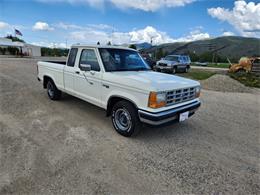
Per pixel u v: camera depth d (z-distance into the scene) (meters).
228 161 3.07
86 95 4.53
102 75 3.97
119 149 3.25
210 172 2.76
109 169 2.69
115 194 2.23
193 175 2.67
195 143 3.63
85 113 4.94
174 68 17.73
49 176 2.47
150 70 4.75
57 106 5.42
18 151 3.02
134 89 3.35
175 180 2.54
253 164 3.02
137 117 3.47
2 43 45.97
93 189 2.28
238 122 4.89
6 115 4.56
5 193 2.15
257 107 6.43
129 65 4.50
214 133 4.14
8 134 3.60
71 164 2.75
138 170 2.71
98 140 3.54
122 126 3.80
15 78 9.78
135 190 2.31
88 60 4.40
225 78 11.39
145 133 3.97
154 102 3.11
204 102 6.89
